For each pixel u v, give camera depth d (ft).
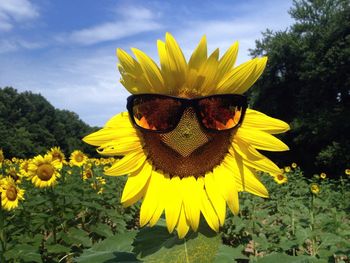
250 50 25.48
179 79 1.37
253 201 6.02
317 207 6.91
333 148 19.81
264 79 25.07
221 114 1.38
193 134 1.37
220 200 1.37
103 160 10.67
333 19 21.66
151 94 1.34
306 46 22.25
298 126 21.48
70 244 3.62
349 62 20.27
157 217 1.34
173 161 1.39
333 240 3.81
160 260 1.25
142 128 1.34
